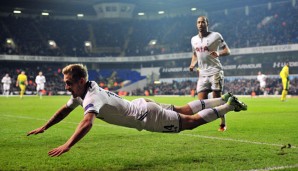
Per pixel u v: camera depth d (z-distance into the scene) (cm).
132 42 5941
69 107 459
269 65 4322
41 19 5962
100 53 5806
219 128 814
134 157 494
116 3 5681
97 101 402
